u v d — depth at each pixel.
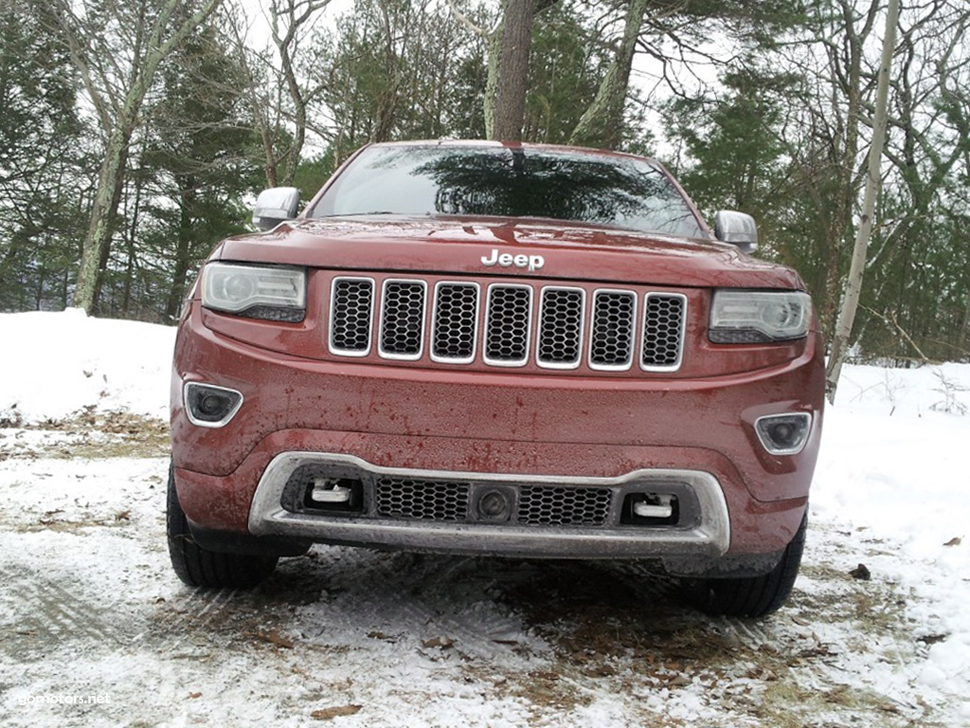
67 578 3.36
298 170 24.75
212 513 2.73
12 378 7.56
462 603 3.36
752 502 2.70
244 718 2.35
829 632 3.29
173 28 21.02
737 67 19.94
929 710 2.66
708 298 2.72
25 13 21.78
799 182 19.17
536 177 4.17
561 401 2.60
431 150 4.45
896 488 5.69
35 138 32.34
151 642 2.83
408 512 2.68
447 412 2.60
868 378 18.92
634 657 2.95
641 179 4.31
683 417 2.63
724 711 2.59
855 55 18.42
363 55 18.53
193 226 34.28
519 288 2.66
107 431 6.76
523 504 2.67
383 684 2.61
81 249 32.88
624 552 2.68
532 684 2.68
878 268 22.50
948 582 3.96
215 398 2.69
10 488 4.71
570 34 18.98
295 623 3.05
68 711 2.33
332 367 2.63
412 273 2.65
